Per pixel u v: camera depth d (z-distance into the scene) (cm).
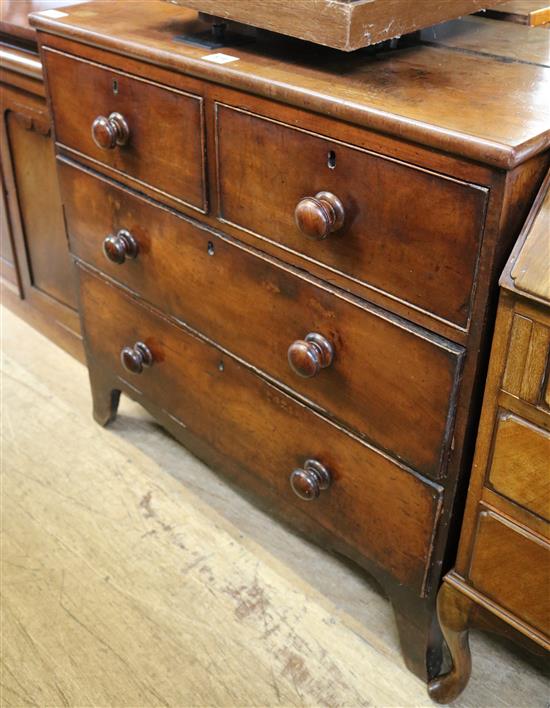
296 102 99
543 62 111
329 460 124
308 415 124
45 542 154
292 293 115
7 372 200
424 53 114
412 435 107
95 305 163
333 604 143
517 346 90
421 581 117
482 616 112
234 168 115
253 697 127
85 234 154
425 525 112
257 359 128
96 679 129
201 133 117
